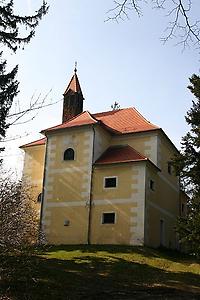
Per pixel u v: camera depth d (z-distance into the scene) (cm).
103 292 1303
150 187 2491
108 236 2373
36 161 2917
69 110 3192
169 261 2002
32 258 1373
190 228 1998
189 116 2262
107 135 2767
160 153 2706
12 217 1134
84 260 1811
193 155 2192
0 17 1479
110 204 2433
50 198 2617
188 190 2511
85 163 2586
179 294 1359
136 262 1878
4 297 1088
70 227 2492
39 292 1191
